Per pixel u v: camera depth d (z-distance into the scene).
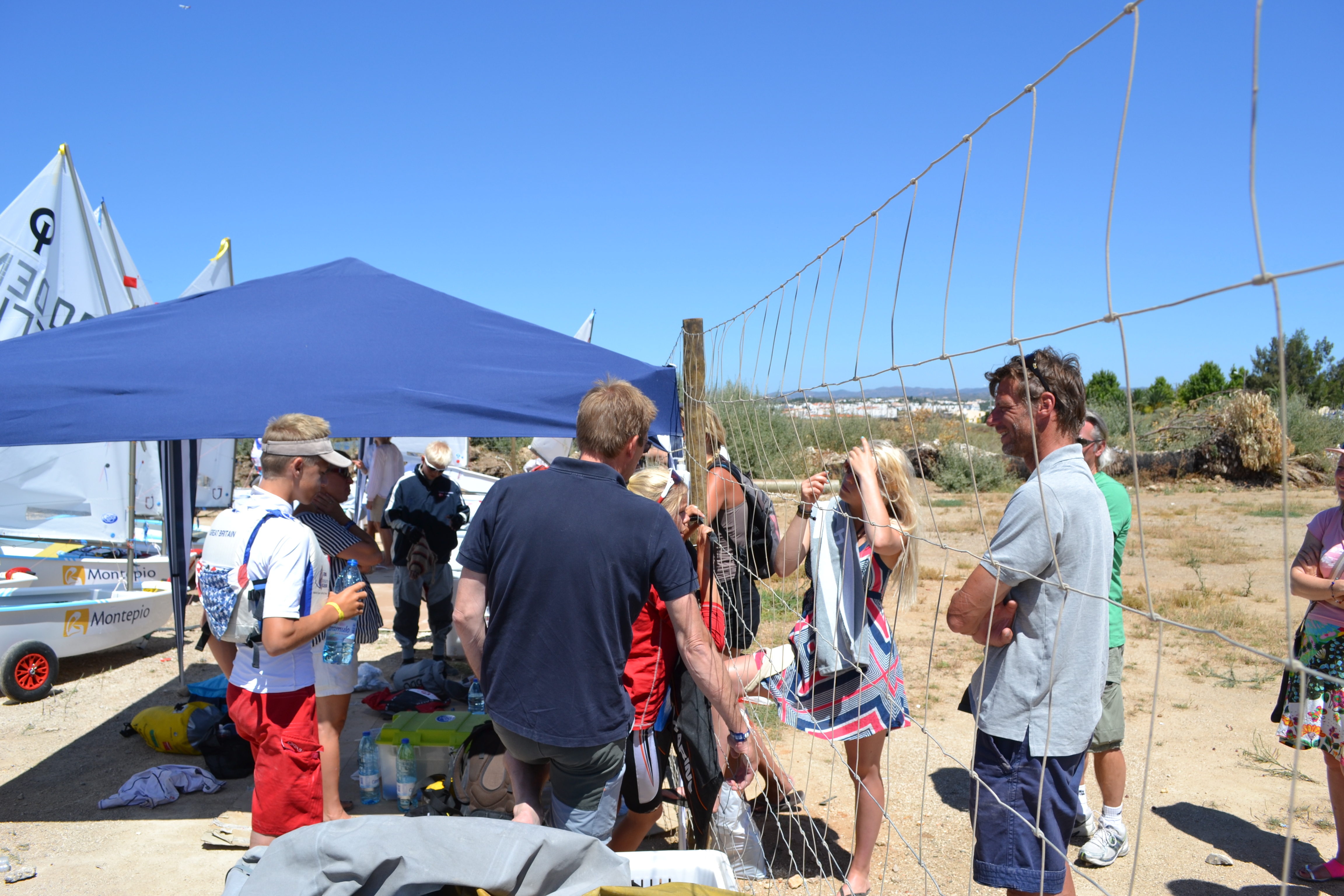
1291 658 0.96
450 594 6.75
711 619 3.44
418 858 1.79
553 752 2.42
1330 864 3.45
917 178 1.84
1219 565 11.12
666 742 3.29
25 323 7.61
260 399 4.27
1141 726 5.38
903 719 3.09
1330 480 19.14
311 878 1.79
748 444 4.11
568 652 2.38
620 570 2.38
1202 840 3.87
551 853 1.86
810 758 3.99
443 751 4.30
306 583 3.23
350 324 4.85
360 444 10.99
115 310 8.37
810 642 3.14
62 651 6.20
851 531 3.02
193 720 4.88
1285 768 4.70
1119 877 3.54
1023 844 2.10
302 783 3.24
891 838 3.92
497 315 5.18
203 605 3.29
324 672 3.70
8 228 7.51
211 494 11.40
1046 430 2.16
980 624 2.14
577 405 4.56
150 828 4.14
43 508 7.86
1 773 4.77
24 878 3.65
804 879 3.39
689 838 3.56
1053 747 2.06
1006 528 2.10
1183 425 21.62
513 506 2.44
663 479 3.73
